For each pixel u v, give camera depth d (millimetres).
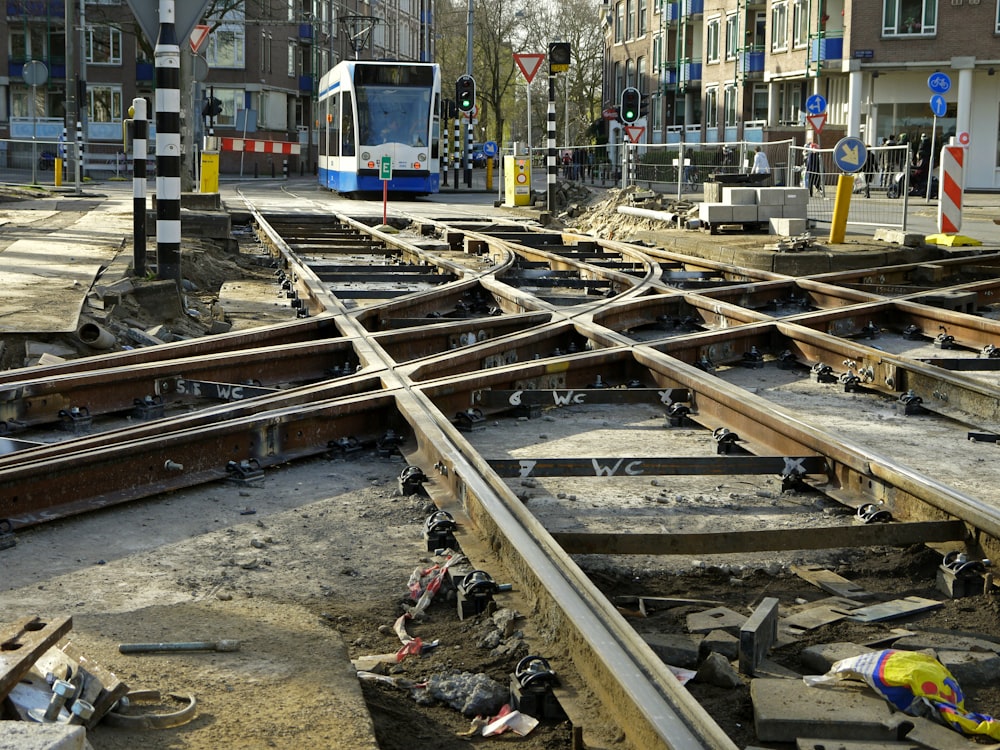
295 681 4016
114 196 43625
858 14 59344
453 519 6285
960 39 57812
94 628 4488
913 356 13117
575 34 105625
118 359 9984
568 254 24938
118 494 6809
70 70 51750
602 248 26312
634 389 9789
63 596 5355
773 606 4996
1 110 88875
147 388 9477
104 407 9125
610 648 4090
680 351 11719
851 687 4371
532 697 4105
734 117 74750
